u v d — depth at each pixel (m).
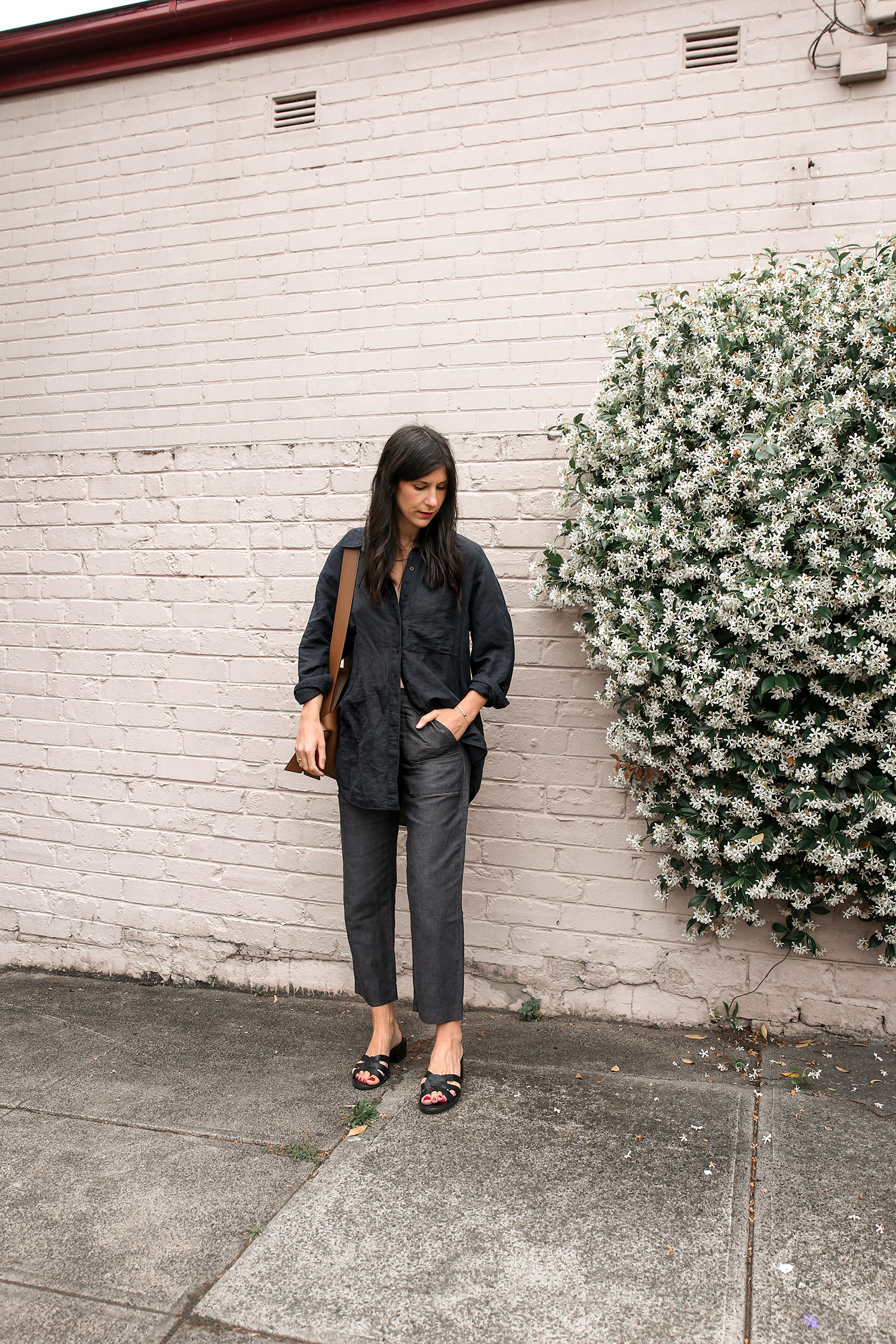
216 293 3.52
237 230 3.50
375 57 3.30
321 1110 2.53
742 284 2.64
